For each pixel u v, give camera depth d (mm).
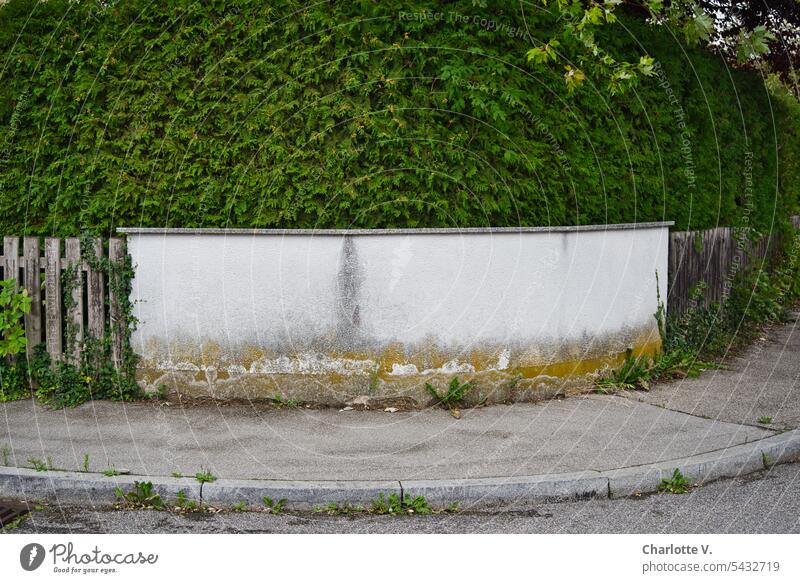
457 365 7273
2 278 7820
